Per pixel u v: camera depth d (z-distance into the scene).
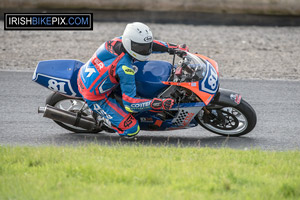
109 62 21.53
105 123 23.66
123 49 21.52
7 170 17.39
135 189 14.77
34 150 19.84
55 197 14.16
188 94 22.83
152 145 23.44
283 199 14.51
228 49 46.78
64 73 23.52
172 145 23.73
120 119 22.70
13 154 19.25
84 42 48.22
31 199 14.10
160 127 23.75
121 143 24.09
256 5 69.50
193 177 16.00
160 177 15.98
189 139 24.86
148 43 21.08
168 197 13.92
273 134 25.62
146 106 21.53
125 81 21.25
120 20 58.22
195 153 20.05
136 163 17.80
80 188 15.07
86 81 22.36
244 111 23.48
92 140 24.62
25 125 26.62
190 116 23.14
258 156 19.53
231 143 24.09
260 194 14.68
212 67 23.30
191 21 59.09
